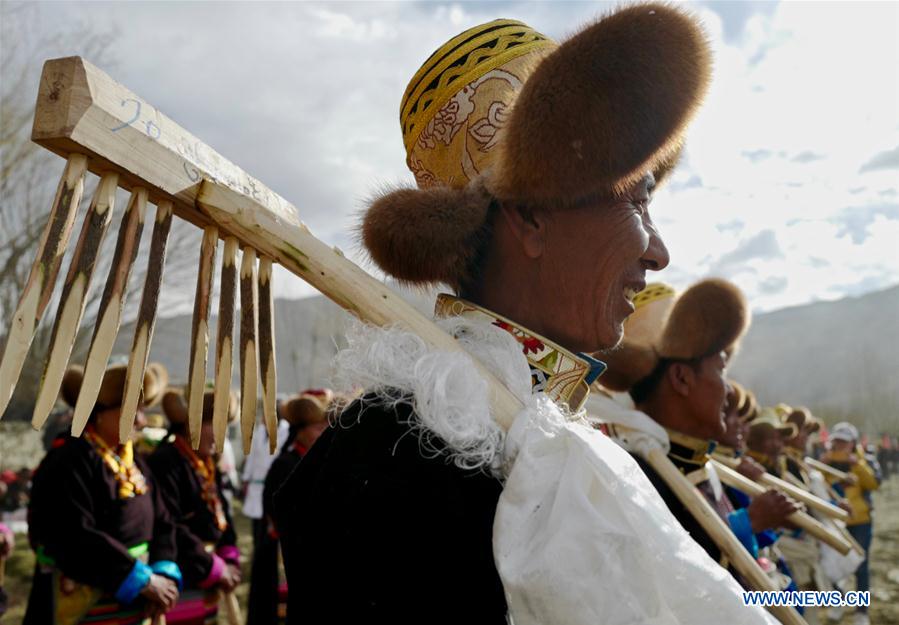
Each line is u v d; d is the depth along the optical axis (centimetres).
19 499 855
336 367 80
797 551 454
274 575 402
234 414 385
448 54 97
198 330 71
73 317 61
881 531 1030
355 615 69
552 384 82
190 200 70
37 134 61
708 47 80
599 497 71
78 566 269
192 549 341
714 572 69
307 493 80
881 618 598
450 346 77
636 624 64
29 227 1200
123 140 64
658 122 79
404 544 70
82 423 61
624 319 88
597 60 78
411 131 102
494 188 86
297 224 78
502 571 68
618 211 84
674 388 204
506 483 71
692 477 203
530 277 87
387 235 89
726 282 200
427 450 72
